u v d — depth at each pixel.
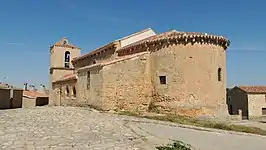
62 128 13.02
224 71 24.06
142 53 24.38
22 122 15.14
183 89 21.95
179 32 23.75
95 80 23.73
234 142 12.01
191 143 11.14
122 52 27.88
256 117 51.75
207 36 22.36
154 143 10.14
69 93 30.94
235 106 56.09
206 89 22.02
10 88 41.56
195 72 21.98
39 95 55.62
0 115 19.36
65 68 43.12
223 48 24.09
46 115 19.05
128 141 10.32
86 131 12.32
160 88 23.25
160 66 23.41
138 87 23.84
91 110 22.61
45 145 9.25
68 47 44.00
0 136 10.76
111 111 22.22
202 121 19.23
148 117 19.81
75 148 8.93
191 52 22.16
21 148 8.75
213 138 12.67
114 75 22.83
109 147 9.22
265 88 54.28
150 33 31.84
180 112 21.70
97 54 32.41
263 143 12.09
